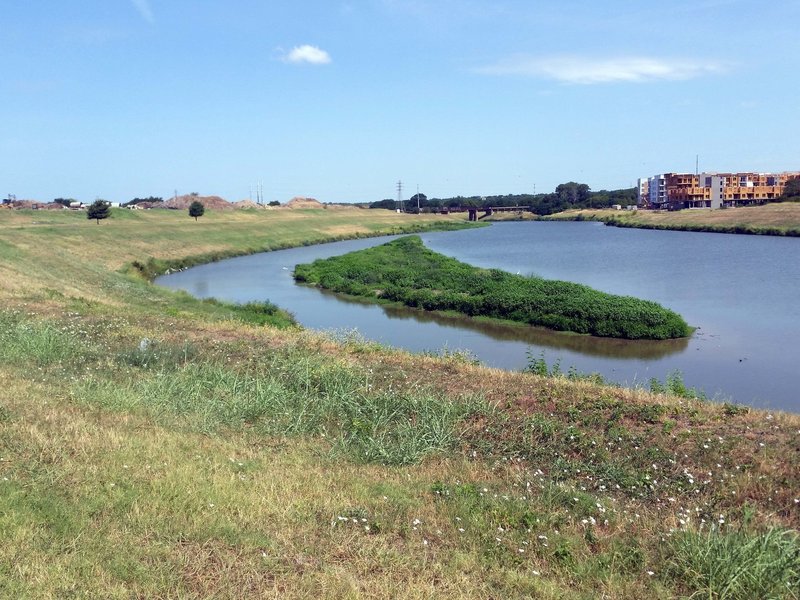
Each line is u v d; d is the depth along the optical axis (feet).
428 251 190.90
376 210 481.87
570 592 18.84
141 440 29.43
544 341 82.07
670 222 313.94
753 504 25.18
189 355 48.16
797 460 28.12
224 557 19.42
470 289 116.88
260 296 123.34
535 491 26.71
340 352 50.65
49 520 20.84
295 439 32.76
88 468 25.22
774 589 19.04
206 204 414.41
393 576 19.11
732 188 414.21
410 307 108.88
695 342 79.56
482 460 30.73
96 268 129.70
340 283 130.72
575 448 31.30
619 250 207.31
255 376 43.06
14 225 196.13
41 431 29.09
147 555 19.26
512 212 532.73
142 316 65.98
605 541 22.11
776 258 168.45
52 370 42.52
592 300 92.73
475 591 18.51
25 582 17.37
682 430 32.07
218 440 31.17
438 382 41.98
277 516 22.57
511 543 21.74
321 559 19.85
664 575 20.01
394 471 28.91
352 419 35.94
